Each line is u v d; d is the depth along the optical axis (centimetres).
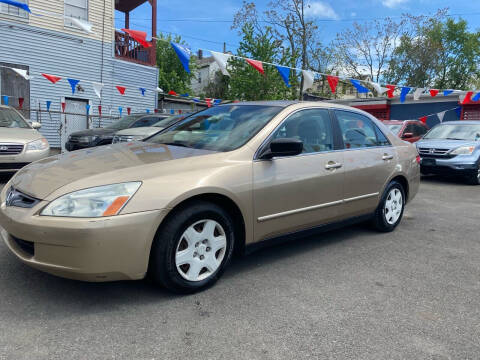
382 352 238
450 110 1747
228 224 318
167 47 3359
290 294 312
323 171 389
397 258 406
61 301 283
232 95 2136
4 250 371
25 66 1334
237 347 237
